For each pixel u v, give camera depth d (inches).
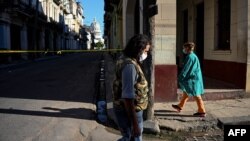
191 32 598.2
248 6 367.9
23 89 502.0
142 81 154.6
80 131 272.8
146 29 268.5
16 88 514.9
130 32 604.7
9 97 424.2
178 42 679.1
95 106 366.3
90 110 345.7
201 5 559.2
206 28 516.7
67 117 315.6
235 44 409.1
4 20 1246.9
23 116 318.7
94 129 280.1
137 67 152.3
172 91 358.3
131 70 148.9
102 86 528.7
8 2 1259.8
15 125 287.4
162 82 356.8
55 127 282.0
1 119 307.0
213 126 279.1
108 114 315.0
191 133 268.8
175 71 358.0
